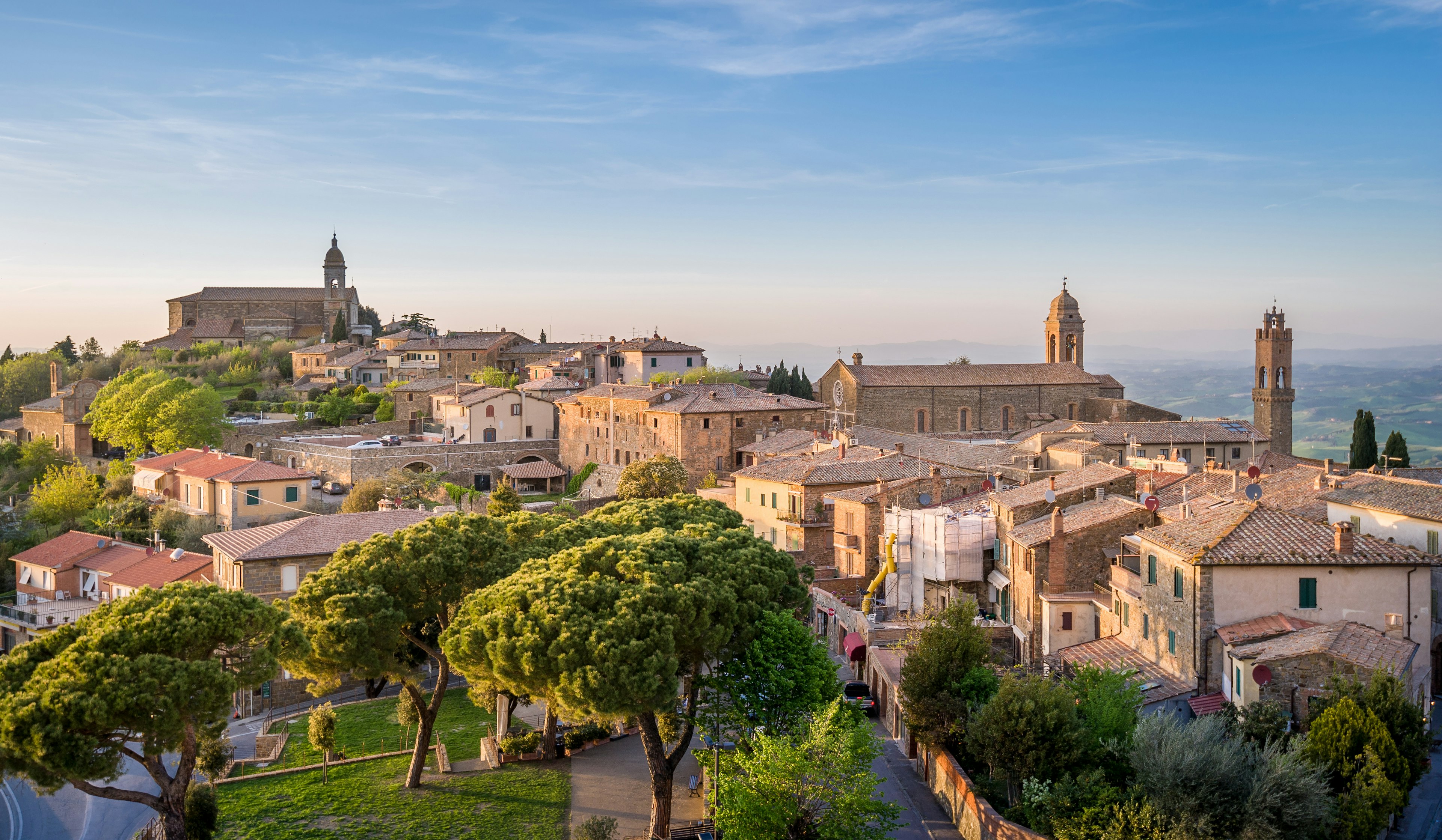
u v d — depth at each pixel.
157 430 149.62
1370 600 49.97
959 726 50.75
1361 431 119.94
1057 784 43.41
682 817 51.53
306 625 53.09
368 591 53.41
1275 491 73.25
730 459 131.88
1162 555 54.47
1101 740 45.75
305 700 78.06
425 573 55.22
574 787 55.91
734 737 53.47
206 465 124.25
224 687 43.38
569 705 45.06
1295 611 50.41
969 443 131.25
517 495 118.88
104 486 147.38
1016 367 166.12
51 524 127.38
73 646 42.41
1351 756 41.09
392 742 64.75
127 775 64.94
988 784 48.41
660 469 119.25
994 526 75.62
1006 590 72.56
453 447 145.50
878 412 155.75
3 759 40.69
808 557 92.00
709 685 51.53
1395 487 64.56
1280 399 165.88
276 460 153.38
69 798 61.75
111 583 96.19
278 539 84.00
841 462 96.31
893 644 69.19
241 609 45.91
